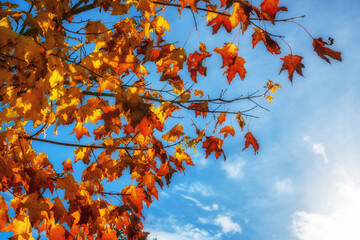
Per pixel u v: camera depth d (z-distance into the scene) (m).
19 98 1.86
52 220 2.47
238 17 1.91
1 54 1.70
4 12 1.78
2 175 2.08
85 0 2.32
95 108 2.51
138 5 2.31
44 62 1.80
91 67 2.29
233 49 2.08
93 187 2.52
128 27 2.36
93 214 2.35
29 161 2.53
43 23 1.93
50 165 2.89
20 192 2.75
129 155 3.09
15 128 2.40
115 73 2.40
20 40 1.69
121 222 2.88
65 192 2.32
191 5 1.99
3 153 2.17
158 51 2.77
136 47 2.68
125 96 2.19
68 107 2.30
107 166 3.06
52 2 1.91
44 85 1.92
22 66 1.75
